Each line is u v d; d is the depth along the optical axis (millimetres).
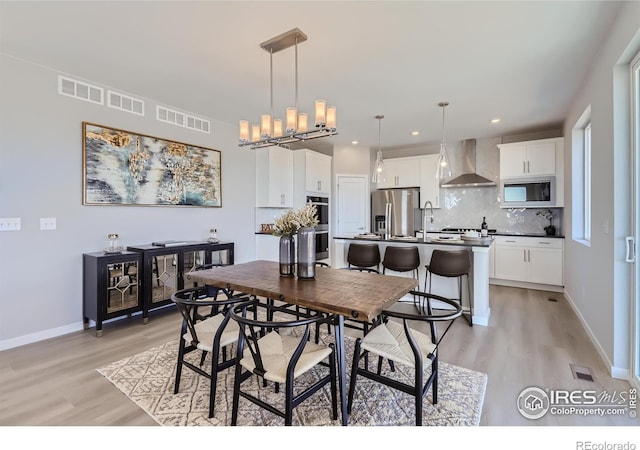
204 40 2459
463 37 2414
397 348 1826
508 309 3908
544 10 2088
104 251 3326
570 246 4148
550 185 4816
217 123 4582
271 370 1631
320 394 2072
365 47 2553
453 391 2078
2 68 2697
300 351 1563
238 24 2244
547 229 5062
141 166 3674
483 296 3354
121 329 3219
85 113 3211
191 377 2277
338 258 4590
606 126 2424
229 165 4781
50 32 2354
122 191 3502
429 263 3949
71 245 3137
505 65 2861
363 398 2018
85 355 2627
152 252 3410
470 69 2947
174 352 2689
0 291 2717
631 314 2186
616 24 2162
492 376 2283
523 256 4996
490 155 5695
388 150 6660
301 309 3619
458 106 3961
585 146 3871
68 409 1893
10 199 2758
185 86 3361
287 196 5496
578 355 2615
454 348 2770
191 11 2098
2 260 2730
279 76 3107
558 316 3637
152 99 3756
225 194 4723
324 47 2553
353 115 4320
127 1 1995
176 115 4047
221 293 4004
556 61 2785
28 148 2850
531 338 2984
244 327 1729
